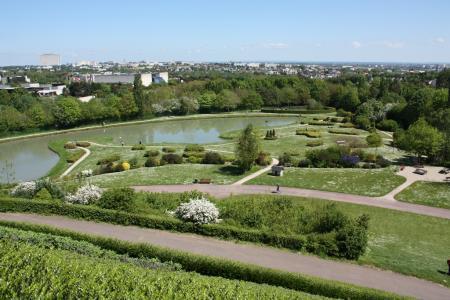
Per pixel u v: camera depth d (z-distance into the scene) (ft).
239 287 70.64
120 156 258.57
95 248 92.68
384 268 98.43
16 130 366.84
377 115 373.81
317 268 96.68
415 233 126.82
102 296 65.41
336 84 559.38
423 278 94.48
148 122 436.35
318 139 308.60
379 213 145.38
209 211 116.57
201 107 500.33
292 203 131.85
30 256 76.64
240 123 430.20
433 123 264.11
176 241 109.29
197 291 67.21
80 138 345.72
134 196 130.82
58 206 127.95
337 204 154.61
